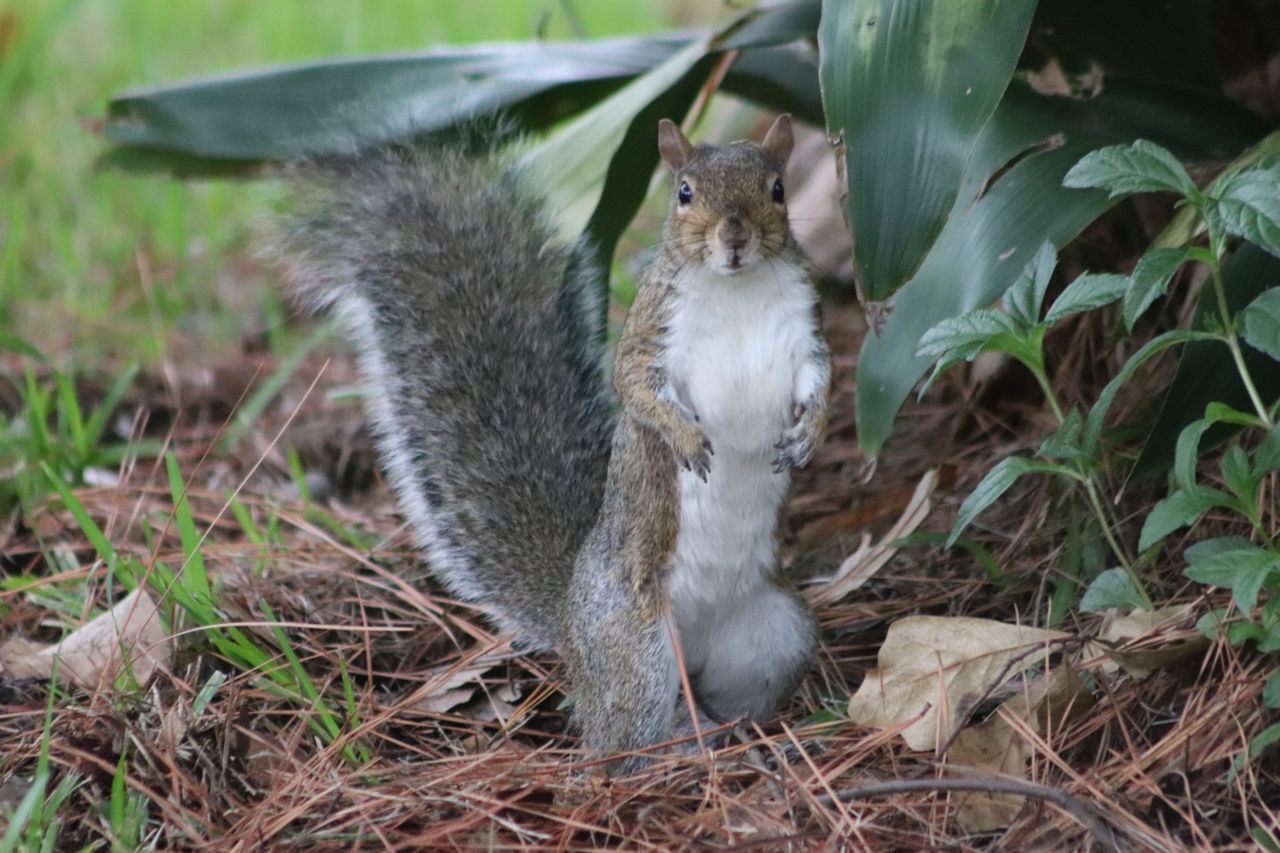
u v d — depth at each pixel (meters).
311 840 6.38
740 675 7.95
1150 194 9.60
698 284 7.49
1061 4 8.89
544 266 9.41
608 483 7.93
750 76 10.45
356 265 9.42
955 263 7.71
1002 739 6.74
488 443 9.02
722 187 7.37
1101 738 6.81
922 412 10.87
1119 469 8.62
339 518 10.45
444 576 8.91
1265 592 6.87
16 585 9.06
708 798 6.63
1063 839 6.09
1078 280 6.84
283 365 12.50
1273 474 7.89
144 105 11.07
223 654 8.07
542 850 6.25
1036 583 8.42
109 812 6.52
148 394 12.43
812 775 6.84
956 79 7.08
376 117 10.12
